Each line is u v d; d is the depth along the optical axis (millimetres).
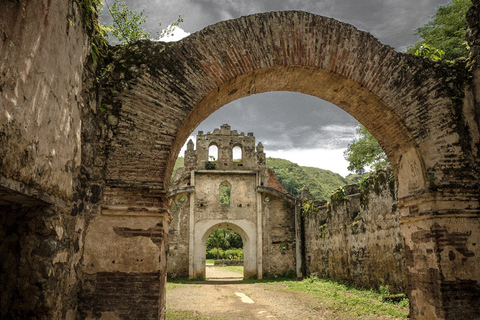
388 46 7113
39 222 4340
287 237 22844
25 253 4324
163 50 6297
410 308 7078
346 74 6926
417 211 6867
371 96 7059
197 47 6512
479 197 6516
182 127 6293
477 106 6867
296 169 80375
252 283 18906
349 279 15320
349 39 7059
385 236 12305
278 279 20984
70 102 4812
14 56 3348
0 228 4484
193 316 9711
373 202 13305
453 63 7133
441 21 15914
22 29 3479
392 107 6891
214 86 6465
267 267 22297
